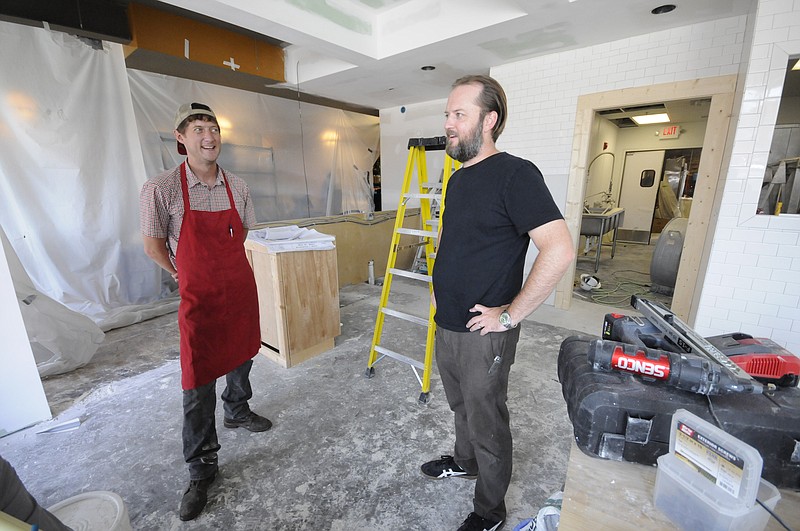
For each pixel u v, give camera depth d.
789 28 1.74
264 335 2.63
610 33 2.83
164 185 1.35
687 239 2.99
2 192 2.73
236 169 4.21
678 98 2.85
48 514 0.75
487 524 1.26
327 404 2.08
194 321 1.42
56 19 2.66
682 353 0.85
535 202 0.97
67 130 2.94
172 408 2.07
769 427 0.65
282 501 1.44
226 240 1.53
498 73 3.68
